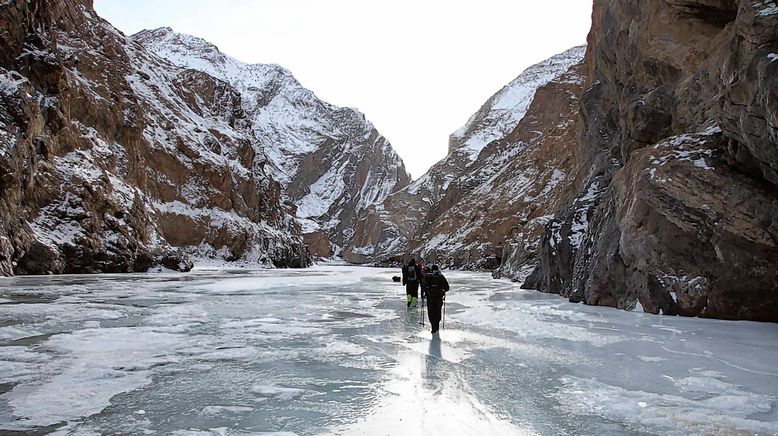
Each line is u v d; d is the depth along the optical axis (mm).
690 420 4250
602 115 23969
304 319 10258
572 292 15406
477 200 75125
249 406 4578
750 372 5879
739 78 9477
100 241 28500
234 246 50156
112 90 40000
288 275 33281
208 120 64125
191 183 49094
